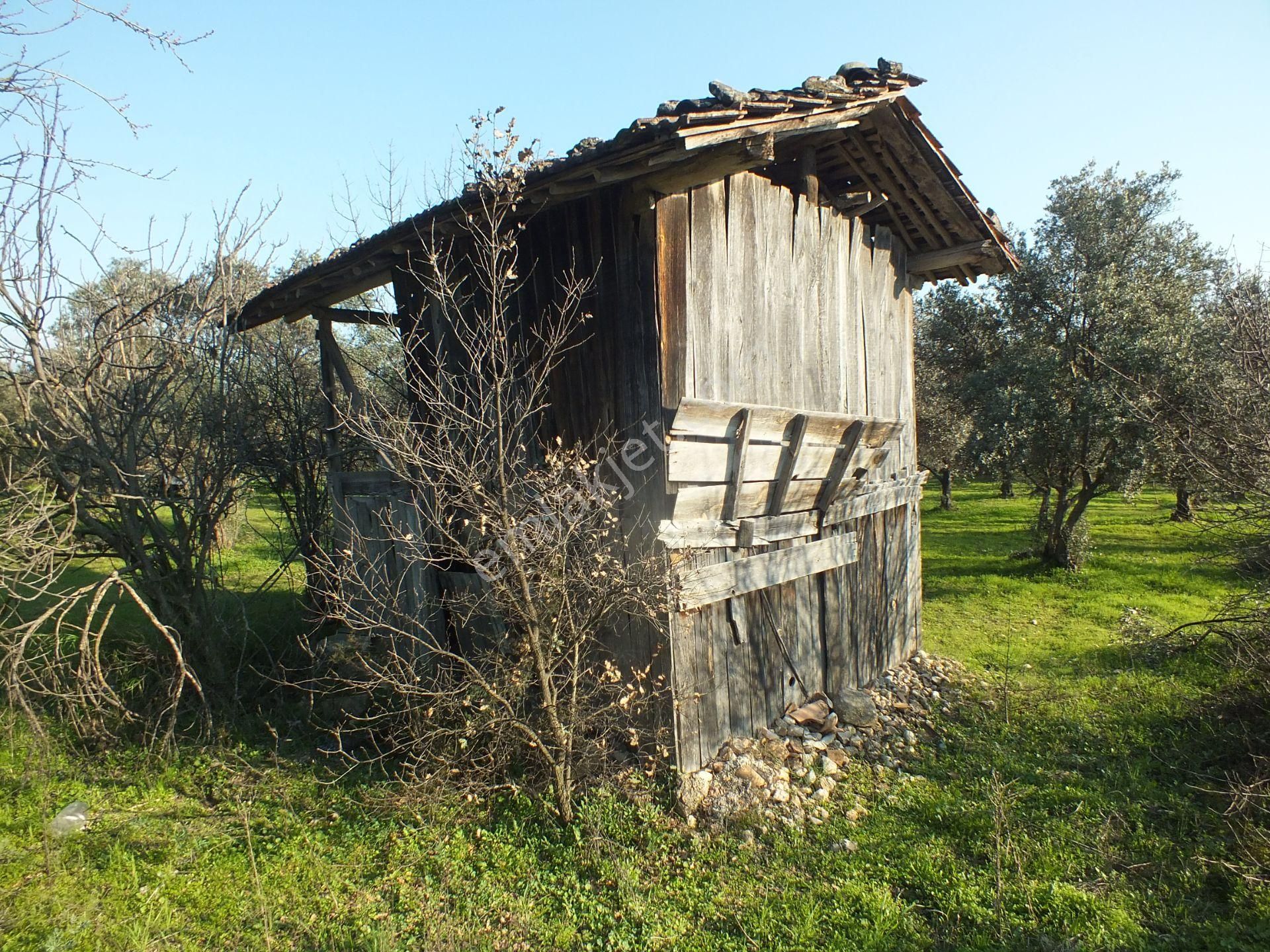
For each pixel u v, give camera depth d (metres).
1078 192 11.50
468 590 5.19
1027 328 11.77
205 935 3.38
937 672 7.18
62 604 4.55
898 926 3.38
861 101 4.82
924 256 7.33
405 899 3.60
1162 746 5.27
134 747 5.21
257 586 9.16
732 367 4.68
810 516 5.77
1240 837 4.00
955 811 4.37
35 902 3.59
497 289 4.32
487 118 3.96
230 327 6.21
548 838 4.04
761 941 3.29
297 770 4.91
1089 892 3.61
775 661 5.45
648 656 4.54
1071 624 8.82
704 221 4.45
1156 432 9.38
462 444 4.84
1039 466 11.27
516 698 4.27
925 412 17.83
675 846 3.99
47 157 4.93
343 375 6.34
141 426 5.82
